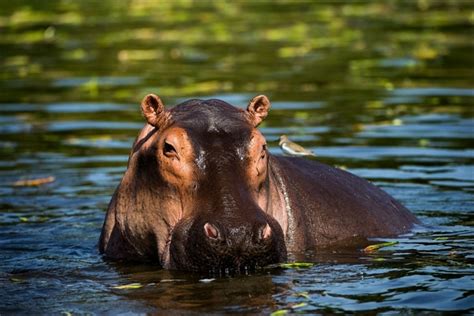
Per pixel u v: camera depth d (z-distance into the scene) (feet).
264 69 260.42
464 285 97.04
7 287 101.71
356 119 200.44
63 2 417.28
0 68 274.36
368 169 161.89
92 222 134.92
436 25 337.93
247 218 95.40
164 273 102.22
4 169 168.14
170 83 242.58
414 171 160.25
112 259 113.70
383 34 320.29
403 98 220.84
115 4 412.98
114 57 286.87
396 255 110.83
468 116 201.57
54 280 104.32
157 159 103.30
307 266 105.29
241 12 380.99
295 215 113.39
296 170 121.39
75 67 272.10
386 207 127.34
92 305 94.27
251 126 103.24
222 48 297.53
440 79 242.17
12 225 133.08
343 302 92.22
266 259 96.48
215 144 100.53
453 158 168.55
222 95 223.71
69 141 189.67
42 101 228.02
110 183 158.61
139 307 92.89
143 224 107.34
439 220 130.21
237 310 90.48
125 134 194.70
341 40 308.60
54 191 153.48
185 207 100.32
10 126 203.31
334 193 122.21
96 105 221.66
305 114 205.87
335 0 413.18
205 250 95.30
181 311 90.89
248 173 99.86
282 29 334.03
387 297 93.56
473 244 115.96
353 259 108.99
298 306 91.15
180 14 378.32
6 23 362.94
